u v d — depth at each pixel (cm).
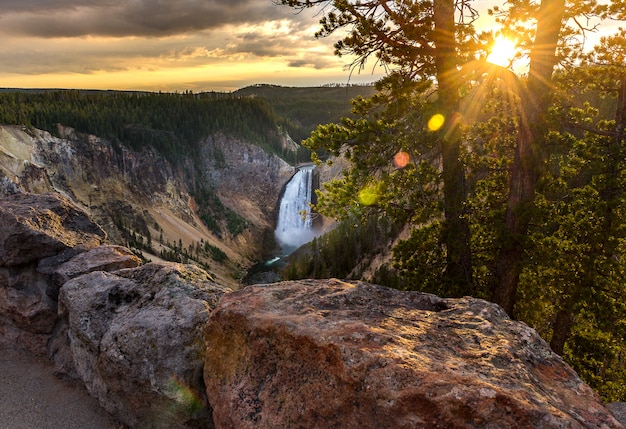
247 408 466
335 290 598
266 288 605
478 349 436
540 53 1013
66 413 818
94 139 13600
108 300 839
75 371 908
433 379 363
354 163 1188
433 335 465
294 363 453
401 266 1301
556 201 1237
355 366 396
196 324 699
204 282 855
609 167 1186
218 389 521
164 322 711
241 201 17238
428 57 1117
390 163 1139
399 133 1071
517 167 1109
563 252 1190
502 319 522
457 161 1125
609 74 1138
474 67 1003
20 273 1040
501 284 1156
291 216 16538
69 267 1002
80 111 14212
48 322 995
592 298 1171
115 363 696
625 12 1000
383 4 1067
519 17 1062
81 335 793
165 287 820
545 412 330
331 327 463
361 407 382
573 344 1429
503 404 338
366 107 1151
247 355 504
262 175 17812
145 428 716
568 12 1018
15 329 1015
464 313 534
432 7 1080
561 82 1108
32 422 791
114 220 12662
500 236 1120
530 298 1261
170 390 656
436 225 1269
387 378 377
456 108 1038
